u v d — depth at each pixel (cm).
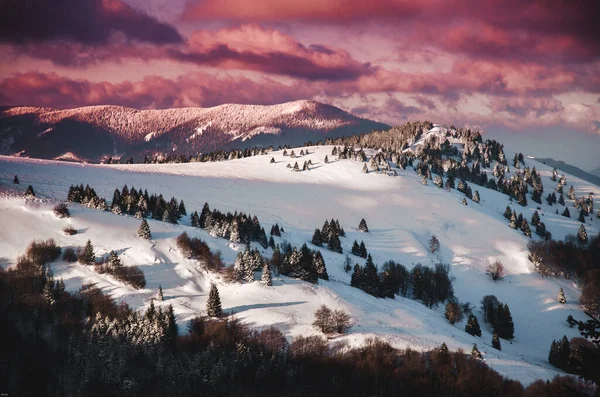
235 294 11800
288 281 12519
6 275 10844
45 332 9694
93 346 9269
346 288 13275
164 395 8788
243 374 9231
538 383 8831
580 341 12719
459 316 14212
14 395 8475
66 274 11462
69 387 8788
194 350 9550
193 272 12506
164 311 10562
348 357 9494
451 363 9525
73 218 13500
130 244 12900
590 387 8056
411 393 8794
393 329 11106
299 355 9512
